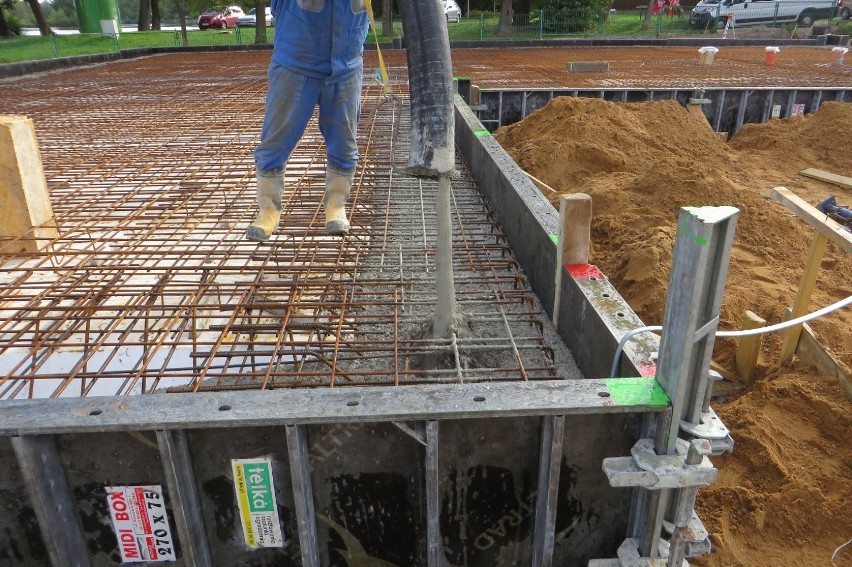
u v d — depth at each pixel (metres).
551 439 2.01
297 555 2.28
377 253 3.87
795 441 3.22
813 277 3.53
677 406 1.90
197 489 2.12
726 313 4.42
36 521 2.13
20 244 3.95
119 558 2.24
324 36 2.86
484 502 2.22
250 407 1.94
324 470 2.13
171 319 2.95
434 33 2.40
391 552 2.30
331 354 2.98
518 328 3.36
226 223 4.25
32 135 3.95
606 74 13.22
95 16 23.66
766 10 24.36
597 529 2.28
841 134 9.25
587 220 3.08
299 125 3.08
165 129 7.41
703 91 10.77
